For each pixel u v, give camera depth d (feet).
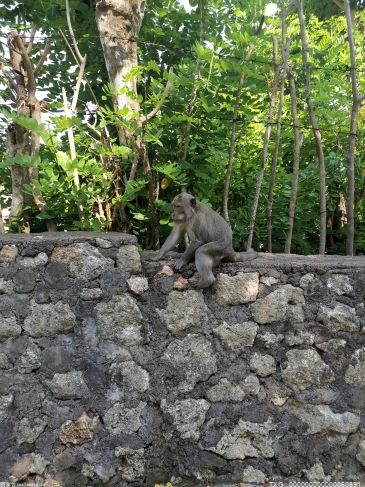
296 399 7.47
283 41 10.40
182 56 12.86
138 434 7.30
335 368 7.51
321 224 10.46
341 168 12.39
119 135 10.93
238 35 10.28
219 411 7.44
